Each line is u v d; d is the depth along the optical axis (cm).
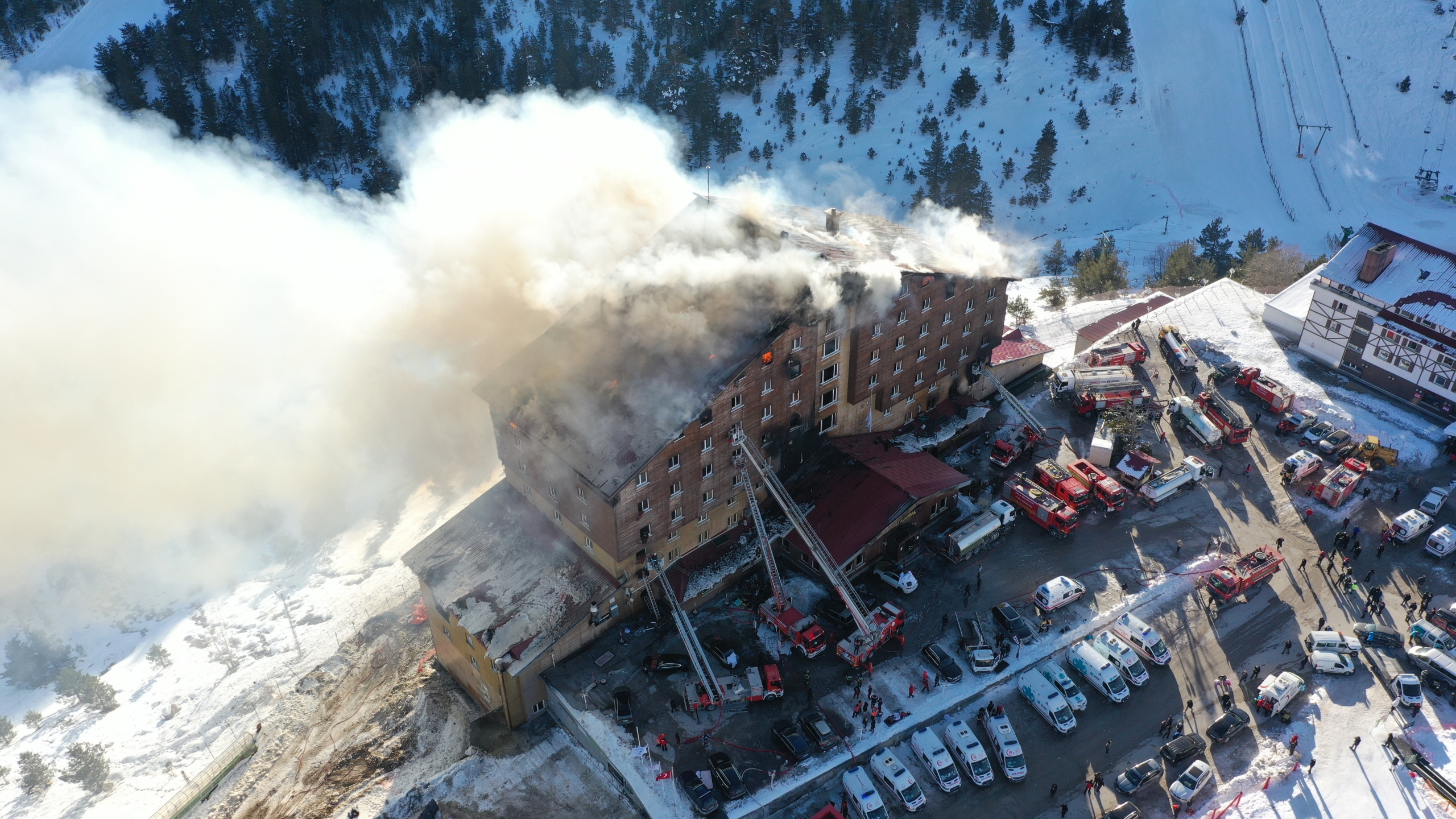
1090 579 6094
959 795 4903
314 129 17425
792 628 5681
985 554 6356
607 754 5153
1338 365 7869
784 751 5128
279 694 6494
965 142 19000
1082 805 4803
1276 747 4984
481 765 5456
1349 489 6544
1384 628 5531
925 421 7244
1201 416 7188
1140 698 5334
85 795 5938
